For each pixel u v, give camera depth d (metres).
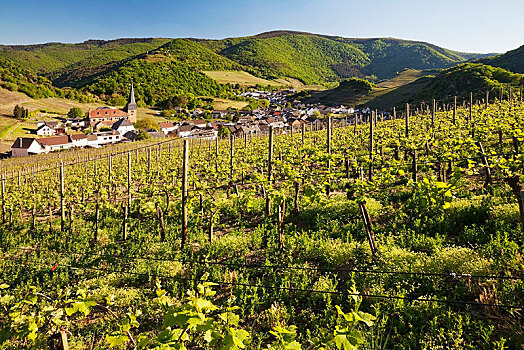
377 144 20.56
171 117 118.69
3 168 44.78
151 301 8.01
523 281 6.10
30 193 23.39
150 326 7.36
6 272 11.57
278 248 10.23
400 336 5.65
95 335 7.30
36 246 14.52
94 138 84.12
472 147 13.87
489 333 5.16
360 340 2.91
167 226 14.72
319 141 29.38
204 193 15.55
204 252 10.99
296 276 8.34
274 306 7.20
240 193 17.47
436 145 16.64
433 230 9.84
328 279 8.07
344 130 35.44
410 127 27.75
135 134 85.31
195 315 2.75
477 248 7.82
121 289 8.82
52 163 45.88
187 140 11.62
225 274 8.87
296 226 12.54
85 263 11.63
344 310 6.88
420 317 6.02
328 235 10.87
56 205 23.34
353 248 9.23
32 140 68.75
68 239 14.68
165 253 11.40
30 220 20.14
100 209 18.83
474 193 11.64
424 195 6.42
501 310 5.76
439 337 5.30
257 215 14.66
